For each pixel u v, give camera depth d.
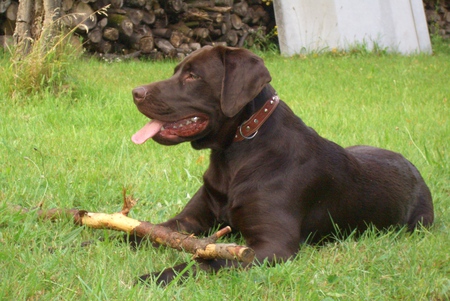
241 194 4.22
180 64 4.33
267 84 4.42
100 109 8.05
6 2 11.73
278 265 3.69
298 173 4.27
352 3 16.42
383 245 4.36
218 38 15.41
